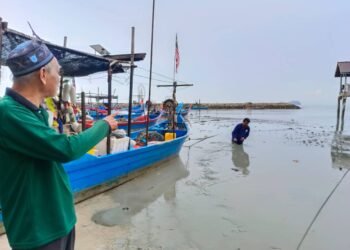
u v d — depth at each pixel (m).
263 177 7.57
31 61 1.52
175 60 10.98
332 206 5.51
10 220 1.49
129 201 5.65
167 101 12.88
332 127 22.02
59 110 6.07
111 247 3.86
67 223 1.63
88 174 5.57
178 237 4.21
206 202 5.67
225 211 5.22
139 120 17.95
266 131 19.05
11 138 1.39
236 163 9.27
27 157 1.46
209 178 7.45
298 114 47.00
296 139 15.00
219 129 20.64
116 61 6.34
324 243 4.12
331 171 8.23
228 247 3.96
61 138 1.48
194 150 11.70
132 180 7.08
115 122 1.90
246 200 5.80
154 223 4.67
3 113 1.40
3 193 1.48
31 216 1.47
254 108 76.50
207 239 4.17
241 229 4.51
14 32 4.02
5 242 3.79
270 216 5.02
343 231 4.48
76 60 5.90
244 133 13.16
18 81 1.55
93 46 6.77
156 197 5.92
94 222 4.64
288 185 6.86
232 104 78.88
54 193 1.56
